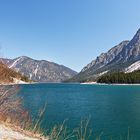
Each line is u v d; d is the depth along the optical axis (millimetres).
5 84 13133
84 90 167750
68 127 31234
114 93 127062
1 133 10195
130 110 56625
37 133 13812
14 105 13531
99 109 59250
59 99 91250
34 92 126750
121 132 31141
